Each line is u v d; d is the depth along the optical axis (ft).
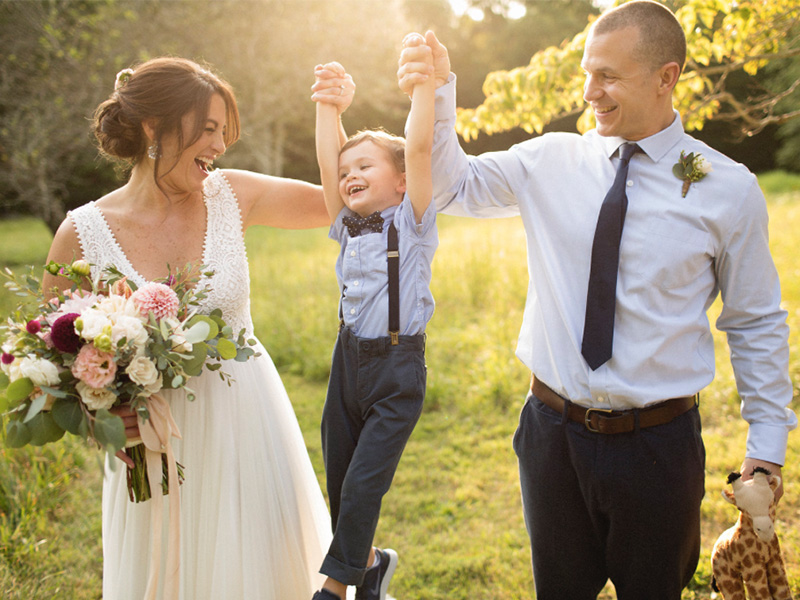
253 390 7.29
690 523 6.29
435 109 6.42
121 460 6.39
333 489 6.72
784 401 6.28
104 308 5.79
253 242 43.01
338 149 6.82
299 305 23.90
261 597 6.98
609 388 6.12
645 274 6.04
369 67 56.13
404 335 6.38
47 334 5.65
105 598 7.21
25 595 9.54
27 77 34.71
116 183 60.13
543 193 6.51
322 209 7.86
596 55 5.95
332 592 6.27
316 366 19.44
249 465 7.11
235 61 44.62
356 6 53.88
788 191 56.13
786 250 28.43
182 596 7.00
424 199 6.32
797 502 10.83
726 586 6.80
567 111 12.46
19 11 34.17
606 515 6.44
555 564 6.91
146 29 37.35
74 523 11.76
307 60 49.16
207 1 42.83
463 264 27.48
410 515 11.94
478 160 6.81
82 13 36.81
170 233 7.00
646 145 6.11
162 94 6.21
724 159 6.10
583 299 6.31
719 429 13.96
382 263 6.40
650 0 5.96
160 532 6.33
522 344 6.89
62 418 5.59
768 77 36.68
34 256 42.68
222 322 6.56
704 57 10.78
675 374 6.16
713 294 6.44
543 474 6.64
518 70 12.02
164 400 6.30
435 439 15.02
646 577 6.45
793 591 8.54
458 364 18.81
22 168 33.83
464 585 9.86
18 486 11.89
